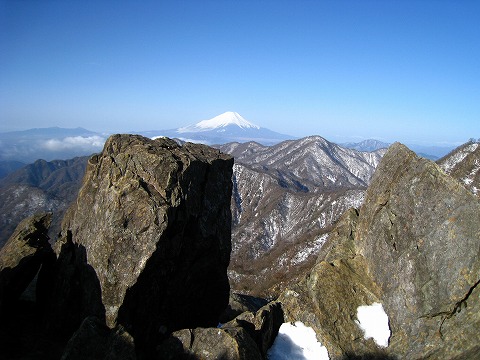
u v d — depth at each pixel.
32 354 17.33
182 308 21.31
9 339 18.19
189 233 20.89
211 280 23.25
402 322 18.27
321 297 19.62
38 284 21.67
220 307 24.64
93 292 18.47
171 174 20.05
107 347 15.42
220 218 23.50
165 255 18.91
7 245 21.73
